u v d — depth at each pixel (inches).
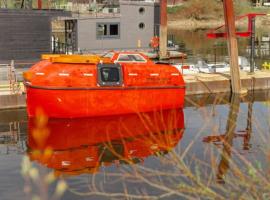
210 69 1145.4
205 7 3457.2
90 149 615.5
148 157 560.4
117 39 1405.0
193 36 2544.3
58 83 754.8
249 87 1066.7
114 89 791.1
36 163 540.7
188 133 682.8
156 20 1445.6
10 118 793.6
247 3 3462.1
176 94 853.8
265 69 1221.7
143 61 832.3
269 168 220.8
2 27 1088.8
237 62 1014.4
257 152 539.5
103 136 685.3
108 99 789.9
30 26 1119.0
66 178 488.1
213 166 254.4
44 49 1144.2
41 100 754.8
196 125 732.7
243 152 546.3
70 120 768.9
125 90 799.7
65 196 435.2
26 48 1121.4
